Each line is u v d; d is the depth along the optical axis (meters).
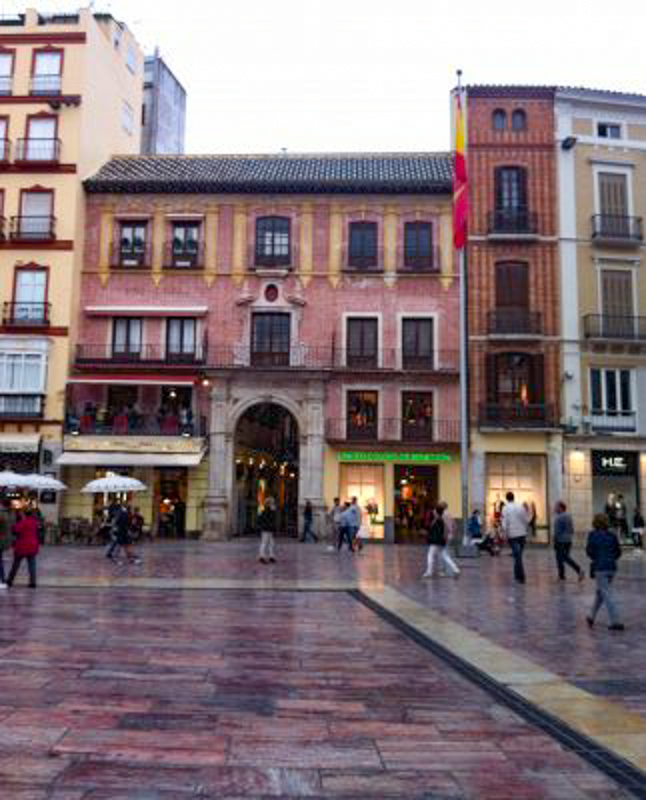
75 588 14.71
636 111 36.00
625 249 34.91
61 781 4.40
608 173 35.50
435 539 17.88
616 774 4.67
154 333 35.12
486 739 5.37
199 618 11.00
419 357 34.66
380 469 34.09
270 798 4.21
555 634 10.07
